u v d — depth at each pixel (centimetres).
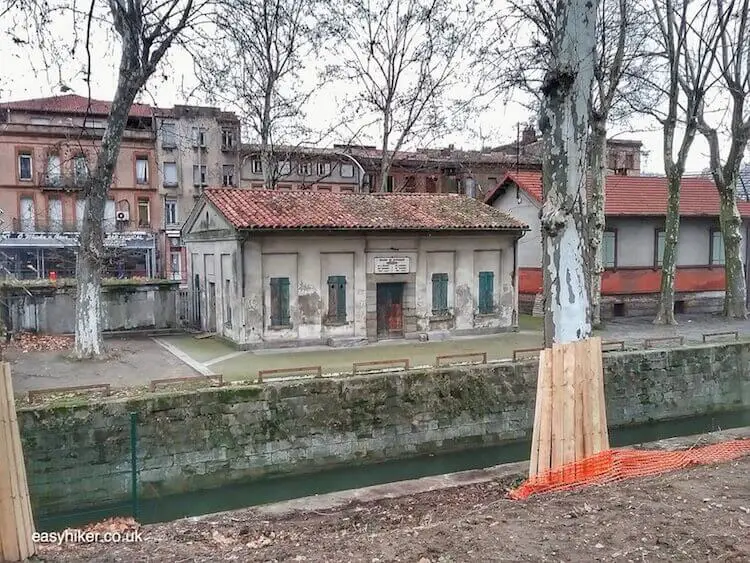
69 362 1677
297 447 1343
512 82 1923
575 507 691
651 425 1761
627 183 3000
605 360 1698
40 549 655
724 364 1884
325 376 1420
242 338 1869
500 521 657
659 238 2778
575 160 901
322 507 857
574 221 905
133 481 1118
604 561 554
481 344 2008
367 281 2022
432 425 1475
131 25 1639
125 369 1593
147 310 2266
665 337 1973
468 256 2181
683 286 2856
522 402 1578
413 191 4809
